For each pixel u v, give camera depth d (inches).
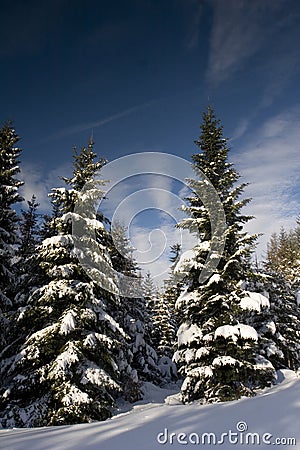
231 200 538.0
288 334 721.0
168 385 944.9
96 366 444.5
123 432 256.5
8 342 518.0
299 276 1119.6
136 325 812.6
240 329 469.1
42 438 262.2
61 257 482.6
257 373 486.9
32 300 463.8
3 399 428.5
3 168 587.2
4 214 561.3
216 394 457.4
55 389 412.8
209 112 614.2
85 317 445.4
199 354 478.6
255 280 533.3
